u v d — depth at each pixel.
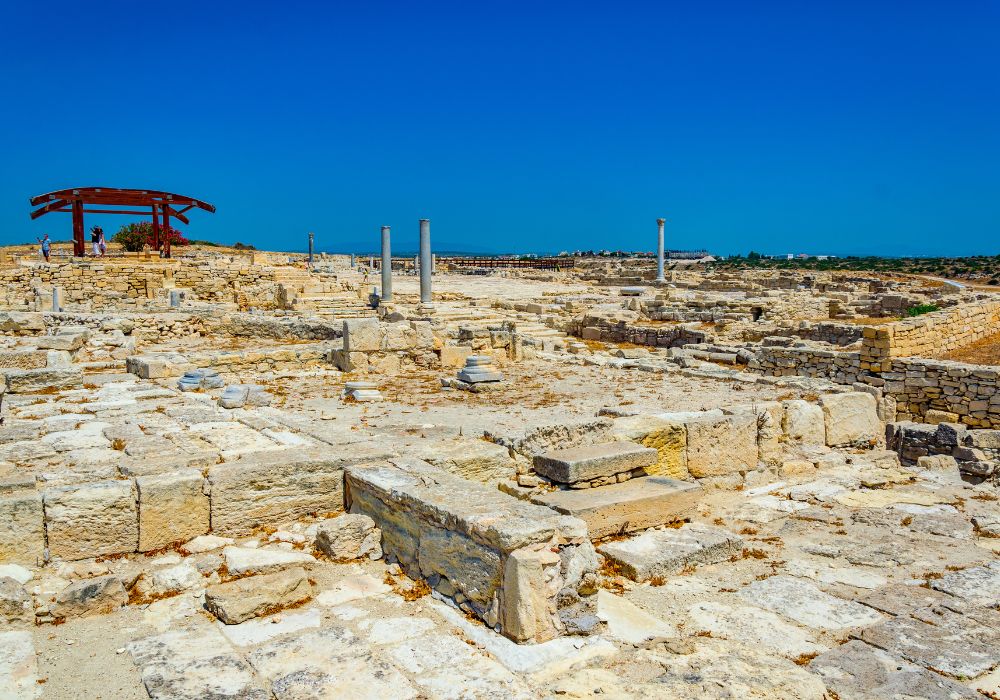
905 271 84.00
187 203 45.94
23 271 36.16
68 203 44.66
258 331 25.28
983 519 9.48
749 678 5.61
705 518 9.62
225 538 7.66
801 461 11.68
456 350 19.91
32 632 6.00
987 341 26.97
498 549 6.16
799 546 8.62
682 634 6.46
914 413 21.97
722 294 45.22
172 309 27.03
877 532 9.05
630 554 7.88
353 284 42.59
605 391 16.14
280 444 9.71
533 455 9.55
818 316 36.50
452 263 84.06
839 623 6.71
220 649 5.77
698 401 14.68
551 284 55.97
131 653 5.69
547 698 5.27
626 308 37.59
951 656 6.13
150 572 6.96
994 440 15.12
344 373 18.44
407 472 8.05
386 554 7.49
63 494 7.08
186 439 10.02
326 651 5.75
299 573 6.84
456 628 6.19
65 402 13.02
